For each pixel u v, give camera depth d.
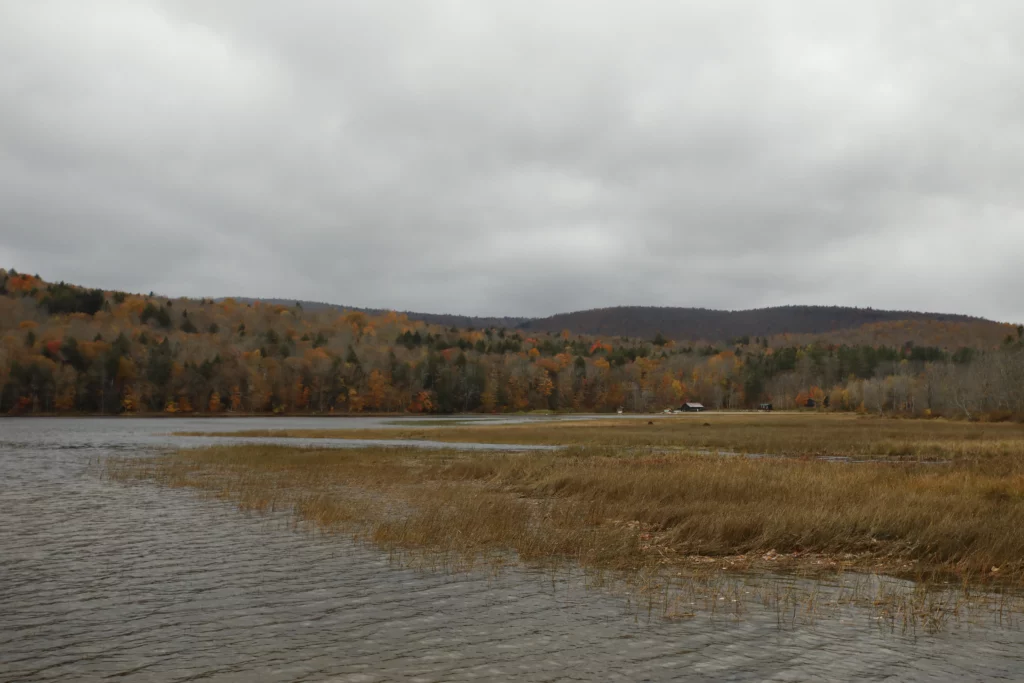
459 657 10.71
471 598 13.66
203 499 26.02
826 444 51.75
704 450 49.12
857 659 10.57
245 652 10.91
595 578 15.07
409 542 18.28
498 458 38.53
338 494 27.03
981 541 16.59
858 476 26.72
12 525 20.94
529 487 28.09
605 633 11.71
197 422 125.31
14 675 10.00
